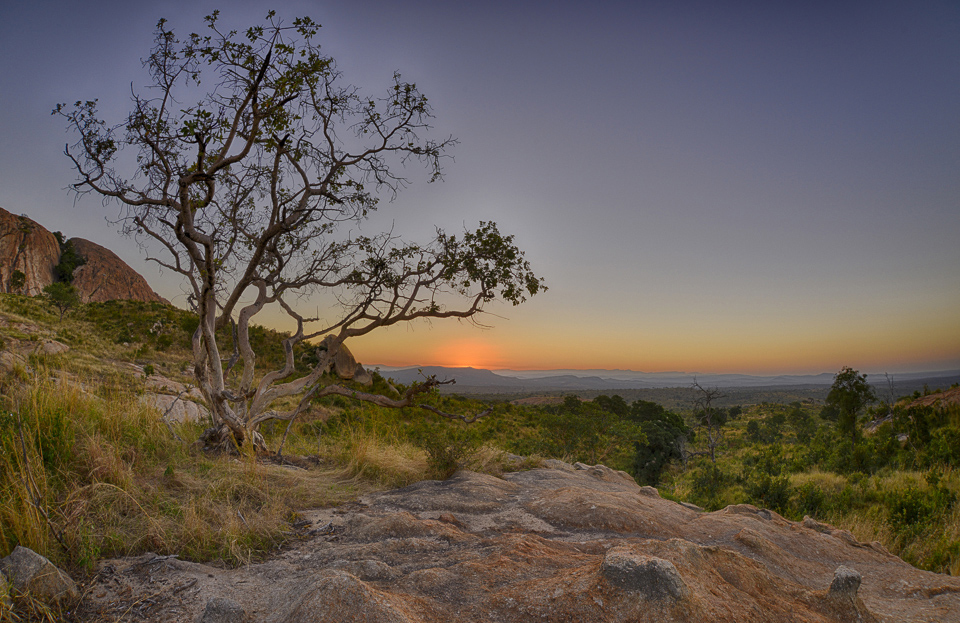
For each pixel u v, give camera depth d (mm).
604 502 5867
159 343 29375
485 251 9164
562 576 3393
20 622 3115
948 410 21797
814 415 69875
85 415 7008
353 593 2904
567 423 22328
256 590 3729
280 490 6391
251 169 8945
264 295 9625
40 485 4762
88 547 4059
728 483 15328
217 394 8195
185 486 5945
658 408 47125
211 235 9211
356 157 8703
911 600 4469
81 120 7066
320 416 20250
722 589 3291
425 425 10141
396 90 8625
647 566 3014
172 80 7258
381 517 5297
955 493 11375
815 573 4996
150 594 3607
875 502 12312
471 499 6449
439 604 3205
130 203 7402
